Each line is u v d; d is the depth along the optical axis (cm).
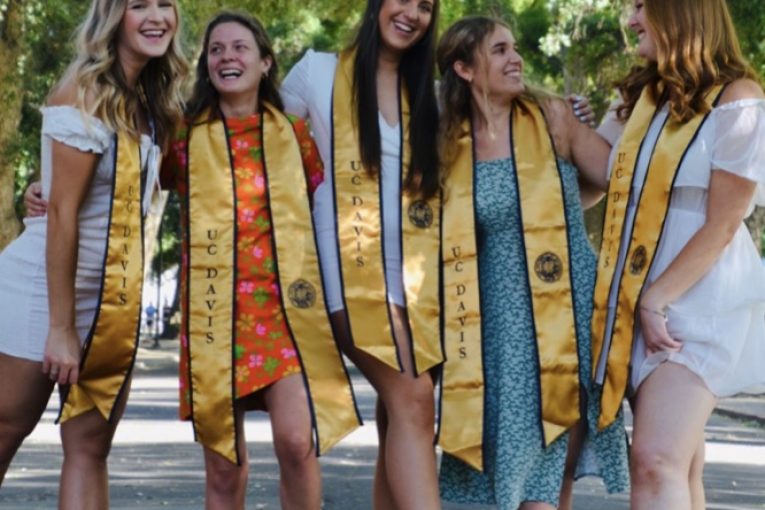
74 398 923
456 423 959
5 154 4016
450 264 965
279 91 986
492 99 972
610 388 903
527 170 970
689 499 866
